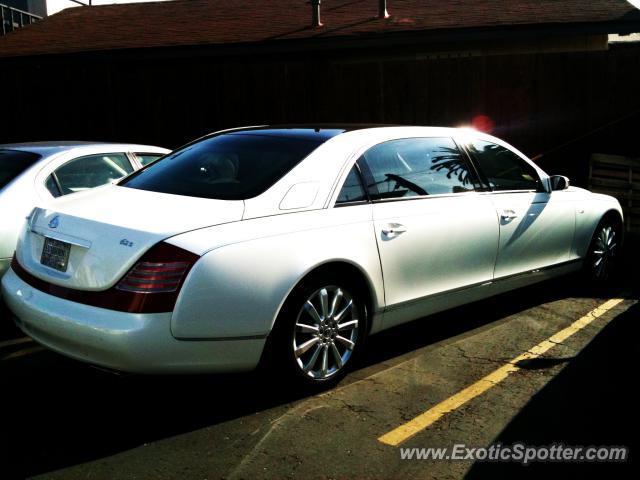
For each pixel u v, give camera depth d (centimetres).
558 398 375
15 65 1371
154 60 1349
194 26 1426
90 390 385
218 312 327
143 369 319
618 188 848
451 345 461
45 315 338
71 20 1620
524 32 1115
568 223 555
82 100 1087
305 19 1358
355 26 1249
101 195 392
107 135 1084
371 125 468
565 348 454
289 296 356
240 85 1006
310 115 982
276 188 370
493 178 501
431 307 444
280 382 367
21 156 523
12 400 371
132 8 1661
